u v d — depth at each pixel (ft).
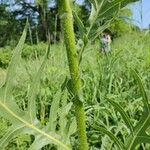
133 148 6.28
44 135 6.17
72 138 10.81
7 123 14.84
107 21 6.06
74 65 6.17
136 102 15.65
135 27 22.79
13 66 5.90
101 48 21.45
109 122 15.21
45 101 17.43
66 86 6.24
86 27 6.09
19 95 18.74
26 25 5.80
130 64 19.51
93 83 16.89
